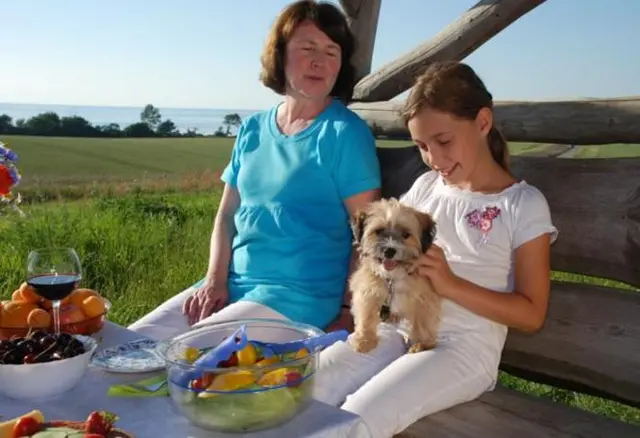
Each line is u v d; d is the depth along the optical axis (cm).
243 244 357
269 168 353
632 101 301
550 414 268
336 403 268
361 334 288
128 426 167
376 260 282
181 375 166
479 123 285
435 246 268
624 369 283
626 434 252
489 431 254
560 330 304
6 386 181
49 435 145
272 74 364
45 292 217
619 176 295
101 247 671
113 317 527
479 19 386
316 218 343
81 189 1252
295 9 357
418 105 282
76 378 188
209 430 163
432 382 259
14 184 268
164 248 689
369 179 339
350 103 438
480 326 280
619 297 293
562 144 327
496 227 280
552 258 311
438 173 317
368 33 450
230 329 212
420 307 277
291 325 214
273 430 164
